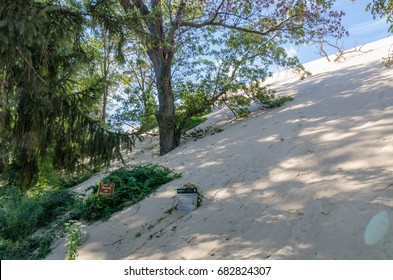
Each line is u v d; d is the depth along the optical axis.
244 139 9.52
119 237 6.30
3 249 7.64
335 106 9.06
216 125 13.72
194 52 13.01
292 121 9.20
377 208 4.17
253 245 4.43
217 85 13.05
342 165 5.64
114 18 4.87
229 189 6.48
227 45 13.00
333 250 3.81
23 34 3.70
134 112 13.05
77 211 8.35
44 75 4.73
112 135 5.07
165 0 11.93
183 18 13.17
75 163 5.18
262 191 5.89
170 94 12.94
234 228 5.04
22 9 3.80
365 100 8.53
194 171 8.41
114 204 7.87
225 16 13.09
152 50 12.48
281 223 4.65
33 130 4.57
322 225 4.29
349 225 4.09
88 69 5.10
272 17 12.76
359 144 6.04
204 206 6.19
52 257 6.51
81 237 6.52
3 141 4.68
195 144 11.71
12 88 4.49
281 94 14.22
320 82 13.85
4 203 9.78
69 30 4.61
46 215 9.36
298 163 6.38
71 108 4.86
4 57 3.90
